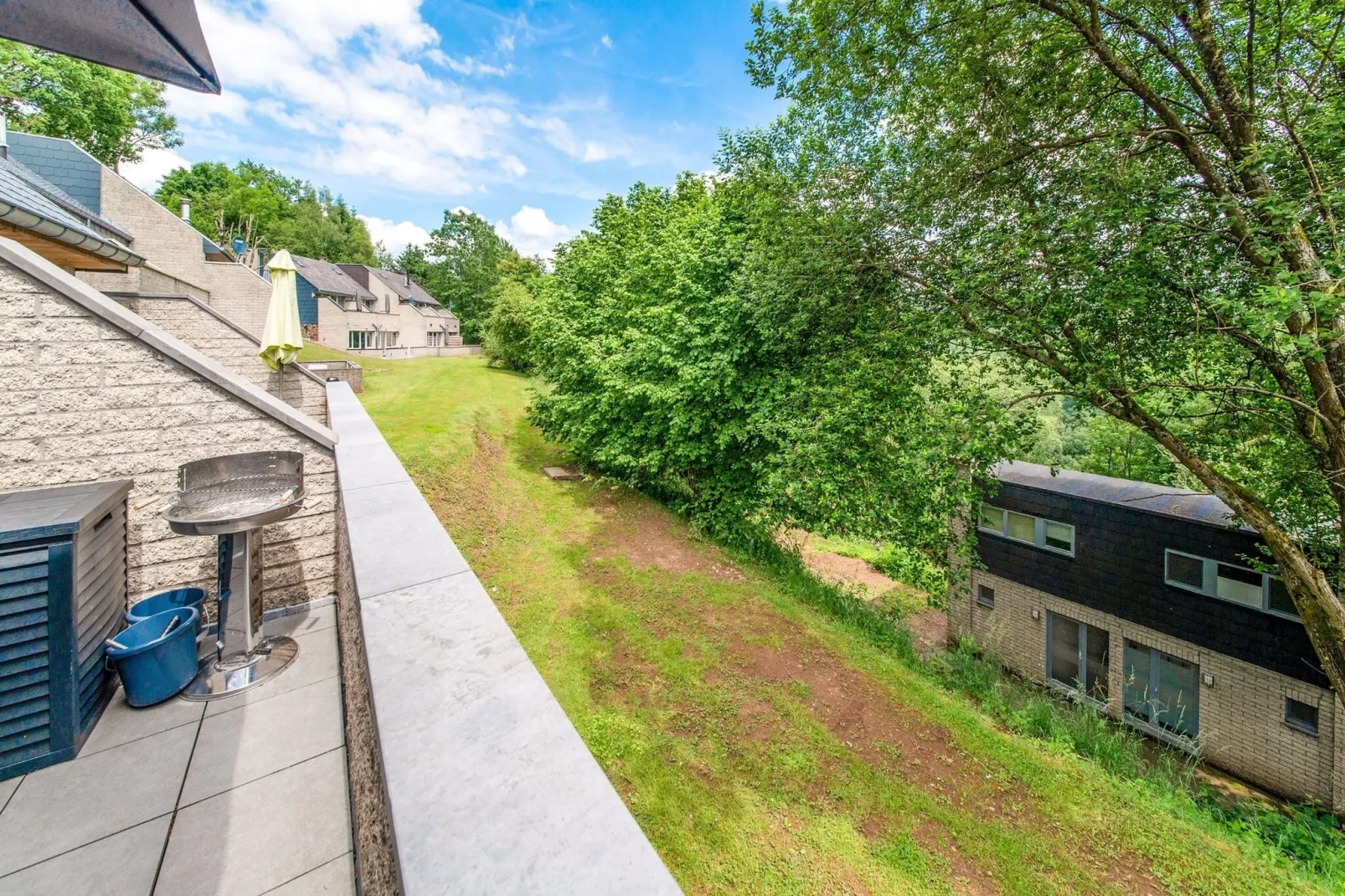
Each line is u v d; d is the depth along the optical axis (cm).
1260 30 600
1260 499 811
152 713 261
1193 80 635
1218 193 661
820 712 651
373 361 2980
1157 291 684
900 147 855
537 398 1611
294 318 956
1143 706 1020
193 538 340
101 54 166
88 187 1677
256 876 184
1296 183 573
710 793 518
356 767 200
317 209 5641
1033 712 769
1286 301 455
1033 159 791
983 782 571
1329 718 820
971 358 882
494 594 833
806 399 946
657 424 1208
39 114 1917
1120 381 760
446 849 100
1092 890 465
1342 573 738
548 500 1288
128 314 311
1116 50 697
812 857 466
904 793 544
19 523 223
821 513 925
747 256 1009
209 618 345
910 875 459
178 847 193
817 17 731
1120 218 658
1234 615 913
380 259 6675
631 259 1371
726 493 1173
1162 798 611
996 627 1243
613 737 573
